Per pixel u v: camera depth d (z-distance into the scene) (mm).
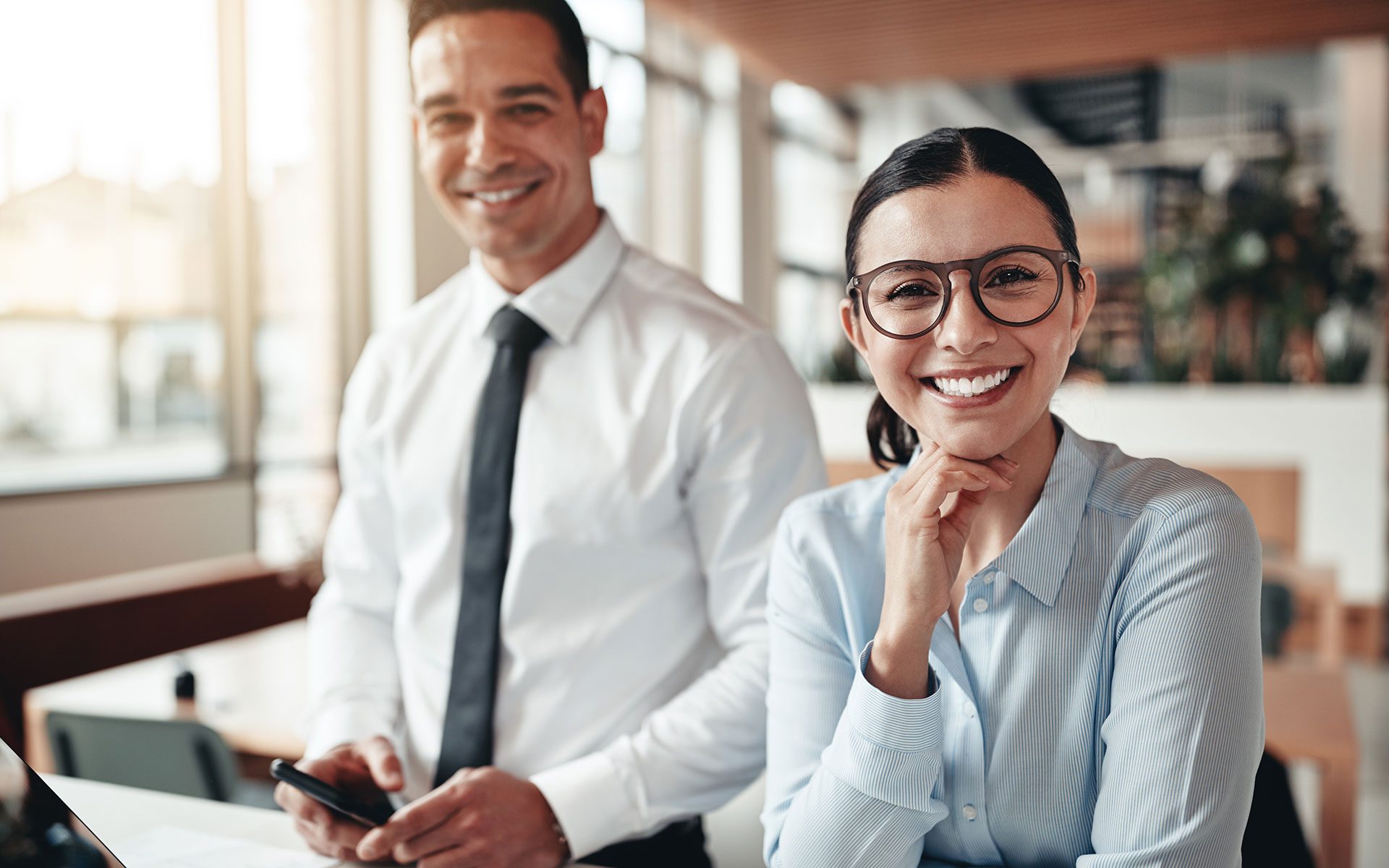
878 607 1093
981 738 1006
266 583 2887
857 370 6727
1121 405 6086
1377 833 3459
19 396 3248
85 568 3291
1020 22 5816
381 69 4020
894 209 949
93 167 3387
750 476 1415
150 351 3582
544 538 1433
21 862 963
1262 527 5195
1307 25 5863
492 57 1392
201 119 3662
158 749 1890
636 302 1516
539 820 1248
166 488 3525
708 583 1480
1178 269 6316
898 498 979
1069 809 997
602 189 5836
